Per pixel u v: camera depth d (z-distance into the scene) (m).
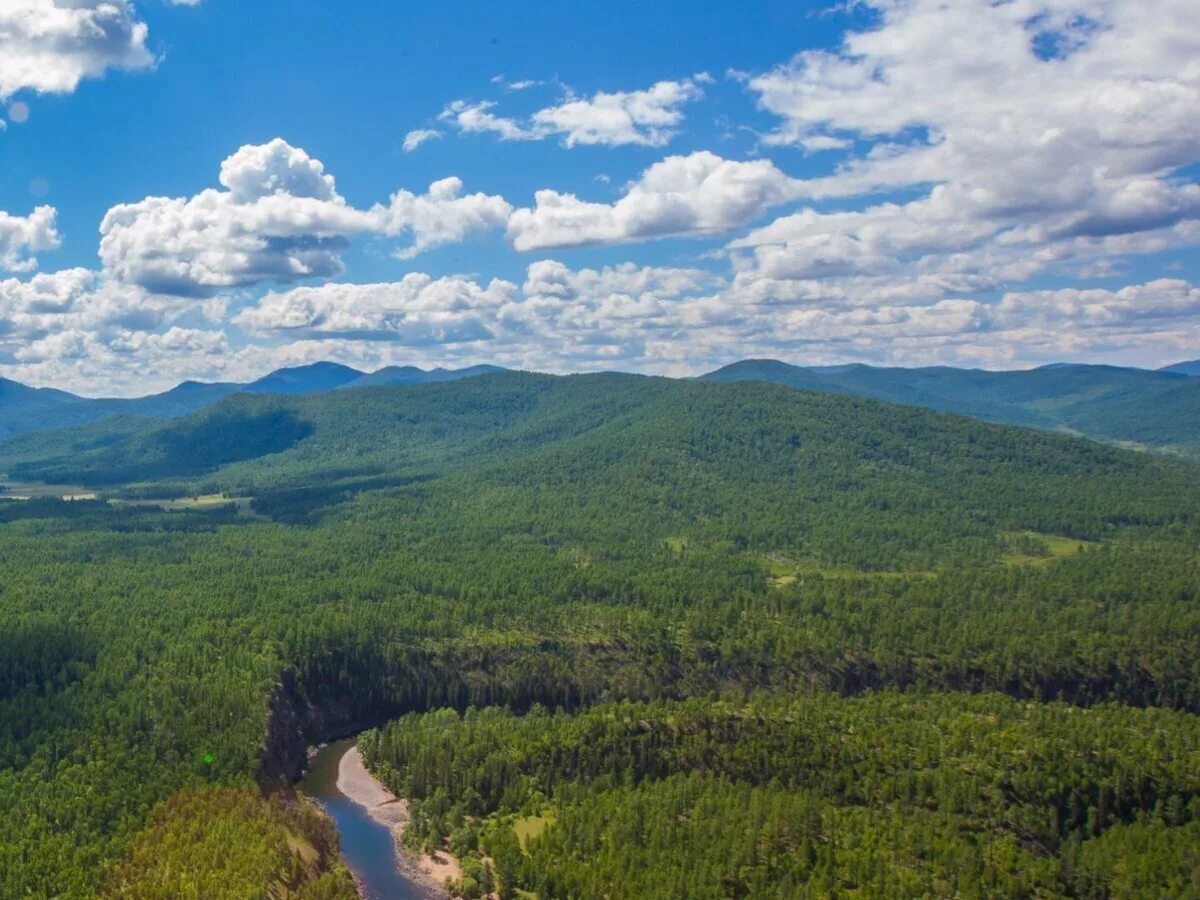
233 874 168.50
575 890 175.50
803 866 178.25
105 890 163.88
